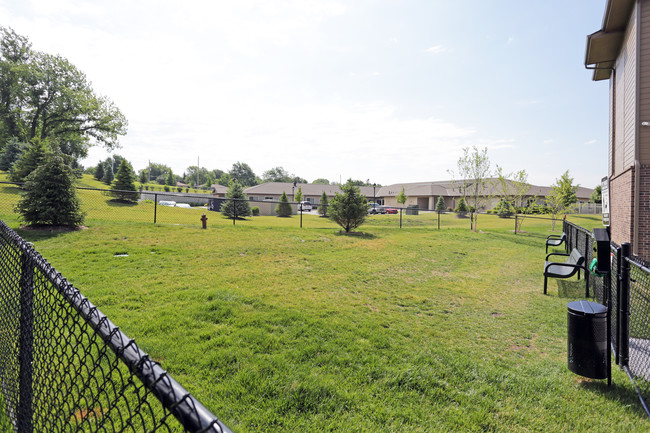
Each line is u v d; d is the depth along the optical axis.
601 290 5.38
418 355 3.77
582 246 7.55
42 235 9.58
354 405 2.85
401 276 7.72
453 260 9.92
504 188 22.11
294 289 6.21
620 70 11.80
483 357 3.89
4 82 34.97
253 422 2.60
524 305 5.93
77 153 41.97
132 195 27.61
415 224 26.75
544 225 26.61
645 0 9.16
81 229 10.72
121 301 5.05
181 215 23.88
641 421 2.72
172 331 4.06
